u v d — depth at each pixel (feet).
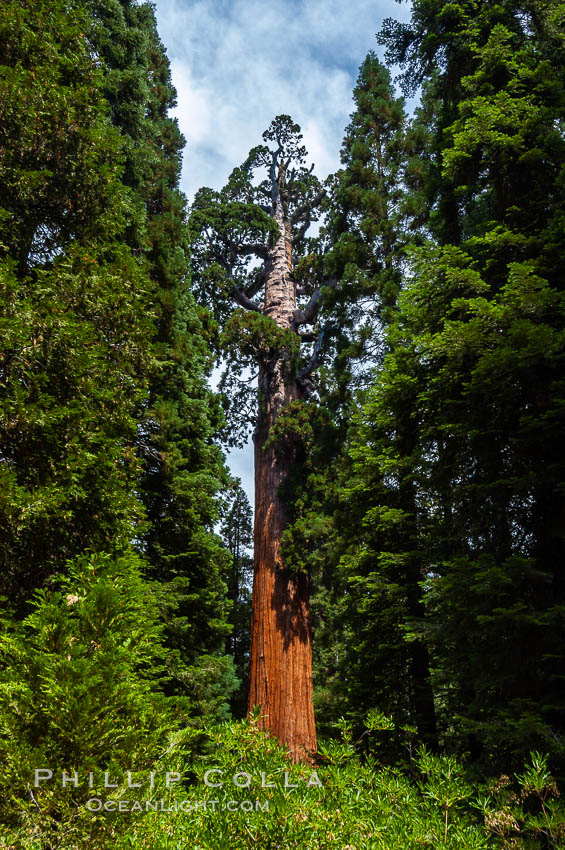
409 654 33.12
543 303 22.48
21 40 25.30
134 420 25.93
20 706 10.23
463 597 22.12
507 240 25.93
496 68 30.27
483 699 21.16
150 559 38.19
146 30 53.31
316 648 73.61
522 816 9.82
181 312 49.88
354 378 52.37
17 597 19.53
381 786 10.43
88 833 9.43
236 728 10.25
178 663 34.83
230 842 7.83
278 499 60.85
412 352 28.66
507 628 20.98
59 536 20.49
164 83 64.85
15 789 9.41
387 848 8.03
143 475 39.37
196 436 45.09
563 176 25.89
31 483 20.30
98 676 10.37
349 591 39.06
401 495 35.04
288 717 52.31
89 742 10.01
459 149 29.04
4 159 23.86
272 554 58.85
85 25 30.53
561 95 28.37
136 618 12.57
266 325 63.82
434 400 27.61
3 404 18.84
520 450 23.76
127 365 26.25
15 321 18.89
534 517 23.93
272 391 67.10
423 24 36.99
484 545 24.99
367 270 53.83
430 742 27.43
